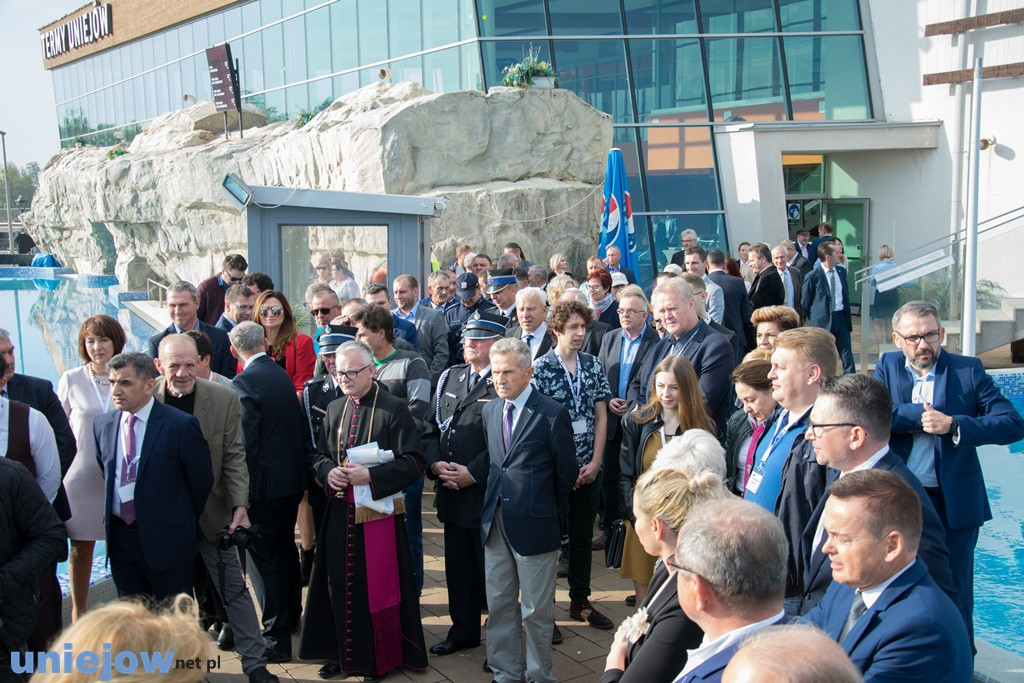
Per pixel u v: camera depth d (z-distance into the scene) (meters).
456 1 16.83
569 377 5.18
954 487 4.10
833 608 2.75
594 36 16.89
